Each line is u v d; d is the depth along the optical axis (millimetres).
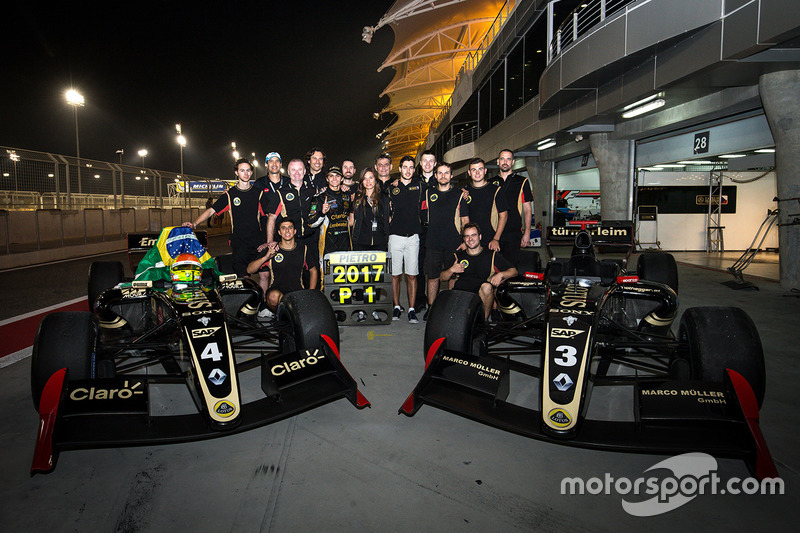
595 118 11359
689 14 7152
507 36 18875
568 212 17594
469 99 26641
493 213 5496
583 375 2725
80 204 18406
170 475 2531
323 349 3295
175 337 3549
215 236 24141
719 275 8922
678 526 2119
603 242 6328
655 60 8398
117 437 2531
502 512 2211
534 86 17109
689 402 2551
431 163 5953
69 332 2969
